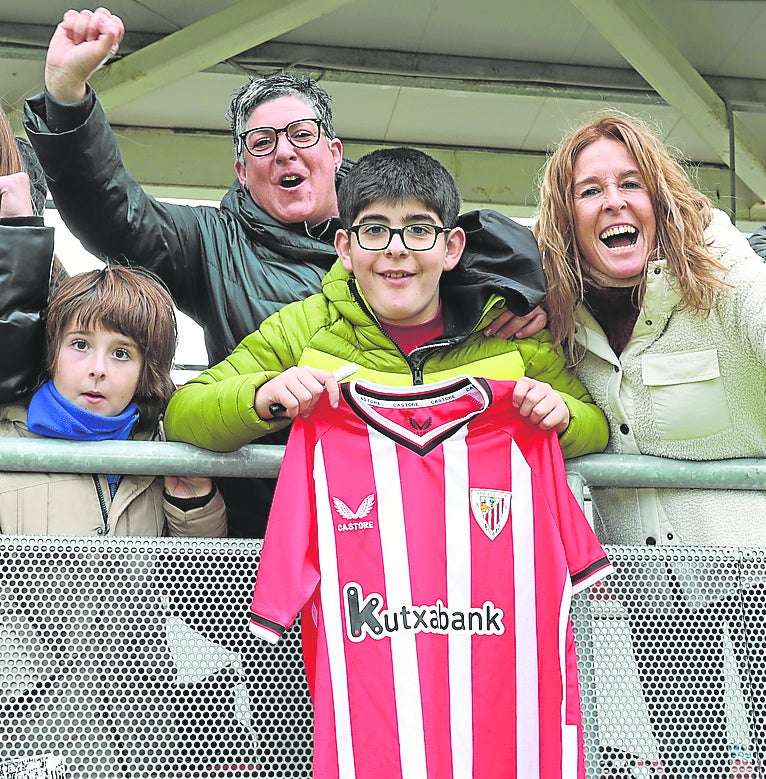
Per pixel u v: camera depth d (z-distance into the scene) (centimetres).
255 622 238
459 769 241
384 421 262
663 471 284
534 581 255
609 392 295
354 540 253
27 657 242
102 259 323
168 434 274
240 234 334
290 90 347
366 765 237
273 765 246
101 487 267
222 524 277
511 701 246
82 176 299
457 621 249
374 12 595
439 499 258
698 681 264
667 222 296
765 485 287
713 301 288
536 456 265
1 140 304
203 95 638
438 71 626
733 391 288
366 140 684
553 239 302
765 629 270
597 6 566
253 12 556
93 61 284
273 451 270
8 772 236
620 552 268
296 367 261
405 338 290
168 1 583
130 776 240
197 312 334
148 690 245
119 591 249
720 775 260
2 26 588
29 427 265
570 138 309
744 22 614
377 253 280
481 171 688
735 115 655
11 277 267
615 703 260
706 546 272
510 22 608
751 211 704
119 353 273
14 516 259
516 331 293
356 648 245
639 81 647
